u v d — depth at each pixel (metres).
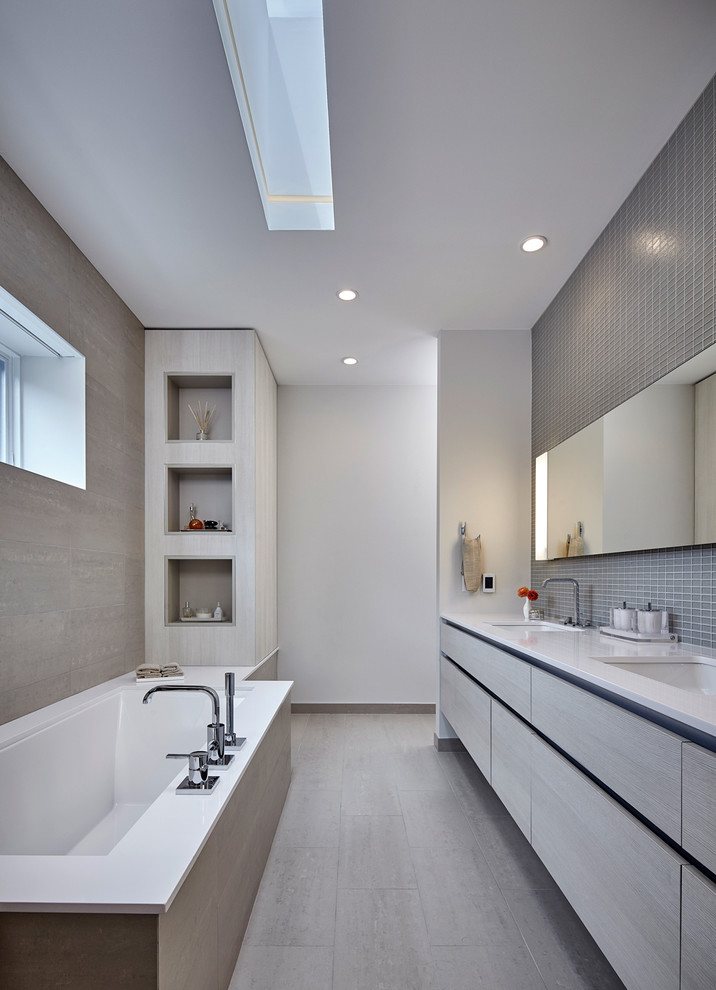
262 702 2.97
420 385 5.46
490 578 4.04
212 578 4.40
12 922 1.18
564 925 2.11
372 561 5.37
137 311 3.84
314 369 5.04
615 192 2.61
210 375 4.12
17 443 3.04
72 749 2.58
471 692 3.12
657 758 1.29
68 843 2.47
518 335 4.20
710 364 2.00
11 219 2.42
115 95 2.02
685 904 1.15
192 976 1.38
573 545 3.27
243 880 2.00
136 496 3.88
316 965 1.88
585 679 1.65
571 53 1.89
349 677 5.29
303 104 2.67
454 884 2.38
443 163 2.40
